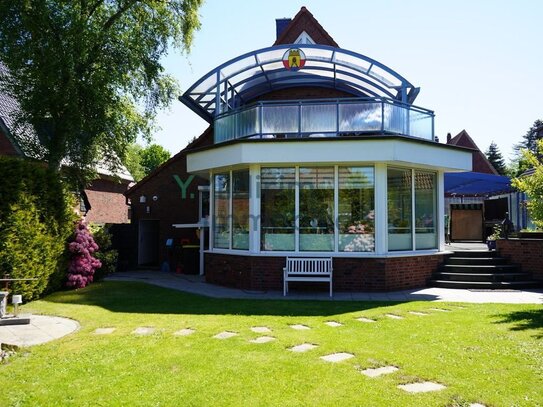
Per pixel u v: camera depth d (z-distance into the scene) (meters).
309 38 18.41
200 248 18.08
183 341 7.41
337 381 5.48
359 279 12.98
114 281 15.75
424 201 14.53
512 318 8.95
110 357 6.57
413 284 13.68
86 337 7.82
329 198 13.34
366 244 13.15
